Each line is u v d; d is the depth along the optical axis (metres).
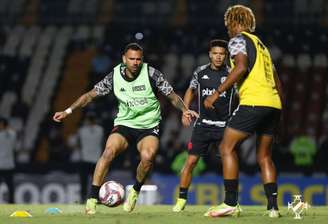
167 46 100.00
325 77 95.12
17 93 95.38
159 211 32.53
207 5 106.50
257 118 25.05
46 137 85.38
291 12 104.12
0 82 97.31
